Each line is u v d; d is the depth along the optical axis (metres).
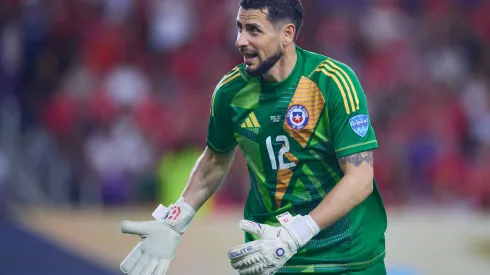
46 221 36.59
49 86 46.94
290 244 13.65
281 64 14.51
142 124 44.91
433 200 45.62
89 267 27.73
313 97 14.49
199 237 32.06
